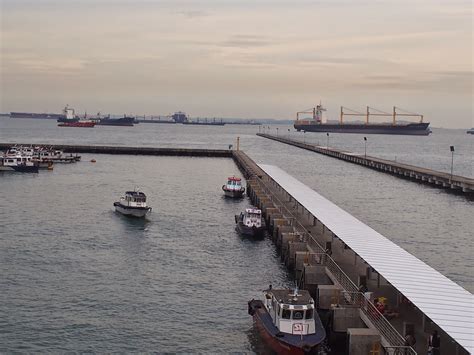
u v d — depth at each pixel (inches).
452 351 1679.4
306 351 1798.7
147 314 2278.5
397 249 2276.1
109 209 4505.4
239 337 2094.0
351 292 2122.3
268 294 2092.8
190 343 2034.9
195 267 2930.6
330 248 2721.5
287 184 4269.2
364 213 4670.3
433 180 6456.7
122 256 3090.6
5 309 2265.0
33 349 1943.9
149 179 6584.6
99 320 2199.8
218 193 5605.3
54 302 2362.2
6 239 3388.3
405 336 1759.4
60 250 3171.8
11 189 5487.2
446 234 3922.2
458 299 1683.1
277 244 3334.2
